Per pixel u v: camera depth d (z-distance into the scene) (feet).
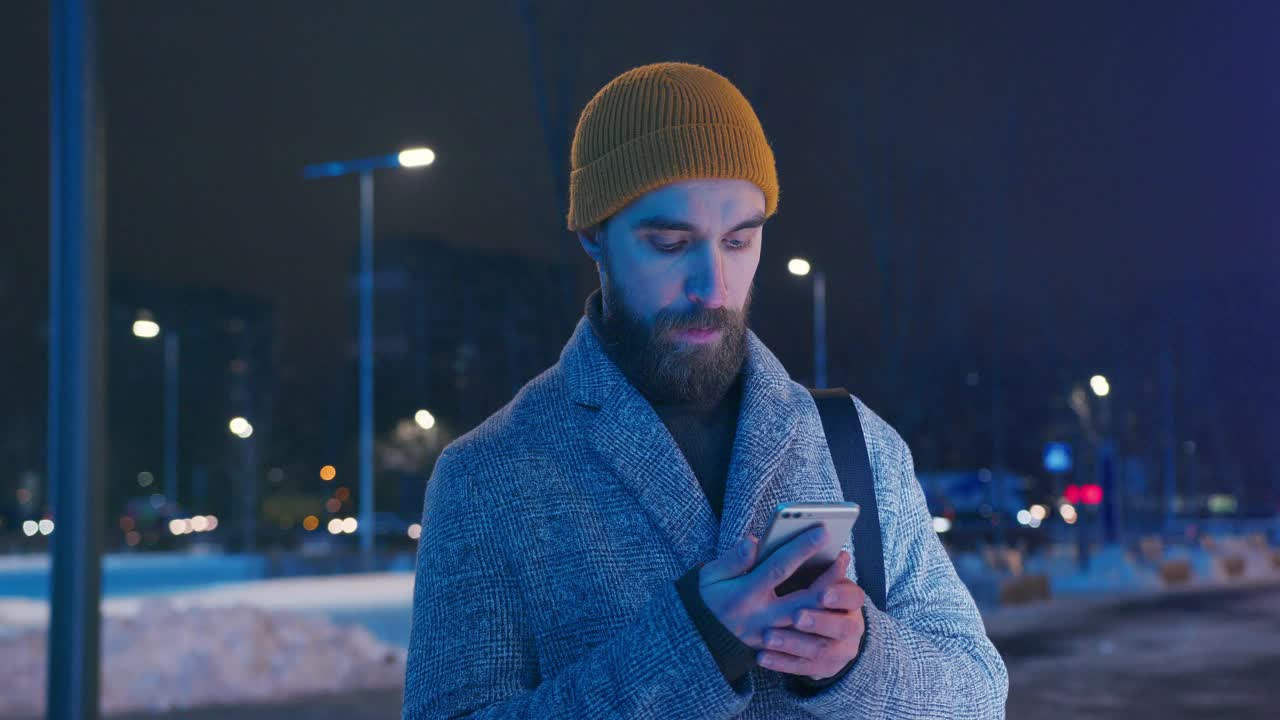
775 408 5.11
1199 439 160.97
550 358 66.39
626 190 4.82
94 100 22.08
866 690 4.44
